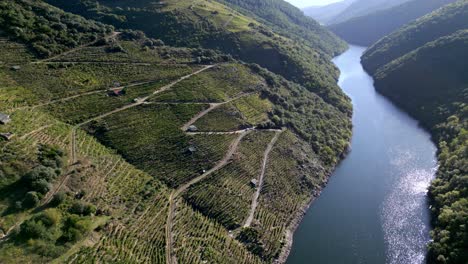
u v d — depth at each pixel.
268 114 127.56
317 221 96.19
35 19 128.50
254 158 107.38
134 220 76.31
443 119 141.75
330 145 129.12
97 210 73.44
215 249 77.38
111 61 126.56
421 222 94.00
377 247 86.50
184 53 147.50
